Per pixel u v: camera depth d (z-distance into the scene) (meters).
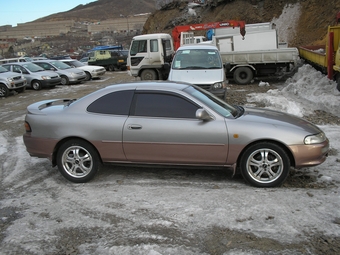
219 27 22.05
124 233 3.81
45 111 5.45
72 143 5.24
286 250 3.39
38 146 5.36
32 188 5.22
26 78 18.86
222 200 4.49
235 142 4.84
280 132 4.76
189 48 11.57
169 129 4.96
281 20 36.00
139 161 5.18
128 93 5.27
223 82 10.12
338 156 6.06
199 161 5.01
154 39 17.31
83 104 5.34
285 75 18.47
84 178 5.29
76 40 132.12
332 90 11.28
